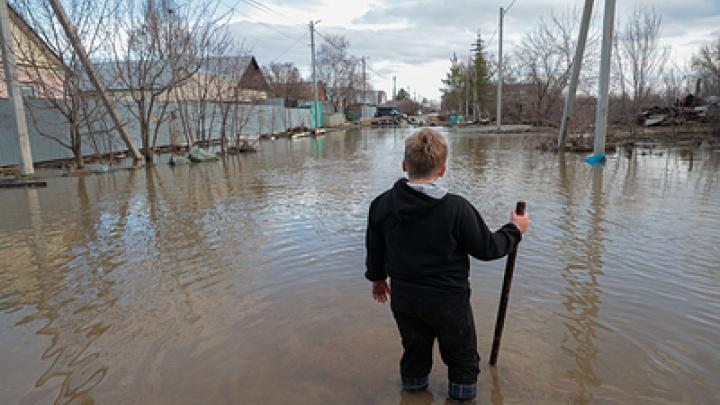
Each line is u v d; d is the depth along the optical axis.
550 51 27.88
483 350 2.81
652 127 19.95
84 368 2.76
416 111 84.12
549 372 2.57
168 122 18.81
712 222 5.62
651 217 5.93
